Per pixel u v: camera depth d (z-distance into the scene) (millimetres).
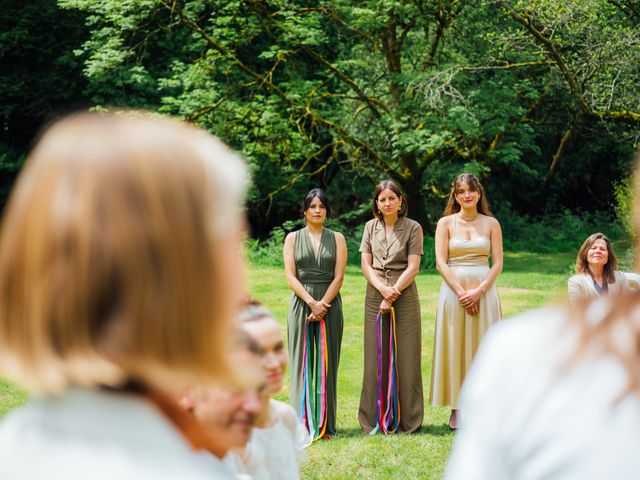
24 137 19547
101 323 676
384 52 16219
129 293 673
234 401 1396
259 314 2059
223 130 15711
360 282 13125
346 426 5676
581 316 915
